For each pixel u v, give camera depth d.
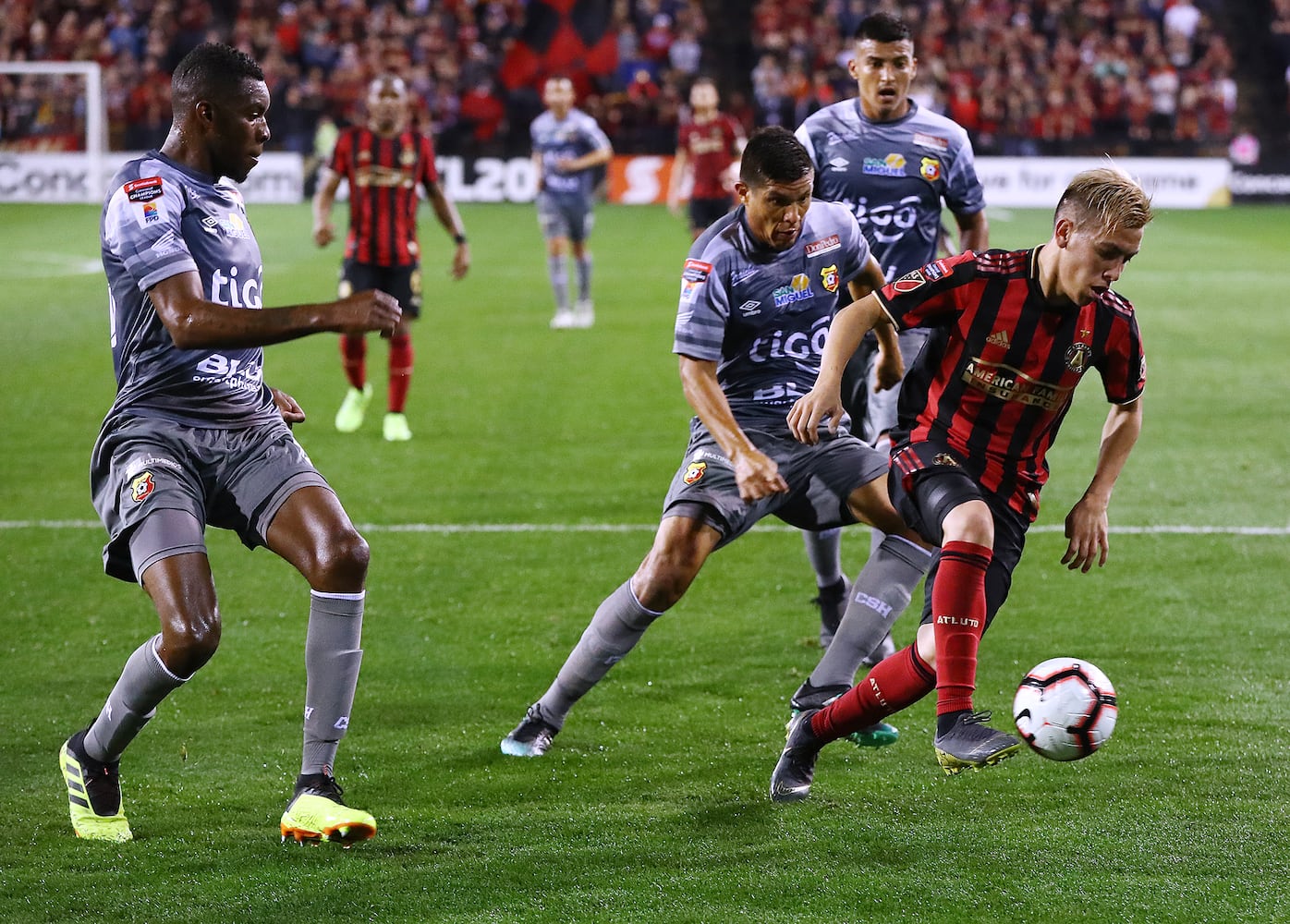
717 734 7.04
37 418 14.67
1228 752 6.66
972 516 5.57
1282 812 5.99
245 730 7.09
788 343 6.87
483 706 7.45
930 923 5.08
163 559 5.55
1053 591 9.27
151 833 5.91
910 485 5.88
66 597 9.21
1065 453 13.38
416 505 11.46
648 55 45.34
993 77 42.06
